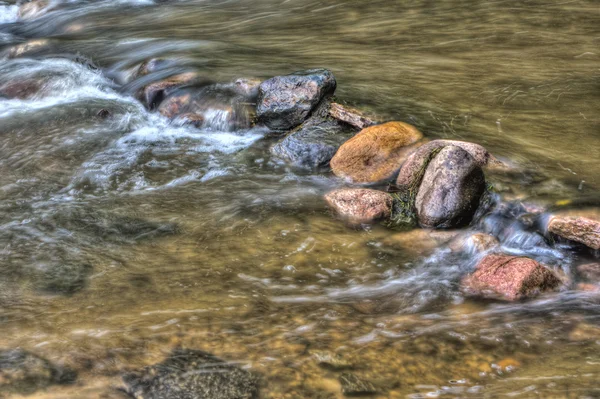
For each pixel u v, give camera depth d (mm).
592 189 3746
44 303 3223
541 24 6270
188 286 3303
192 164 4223
